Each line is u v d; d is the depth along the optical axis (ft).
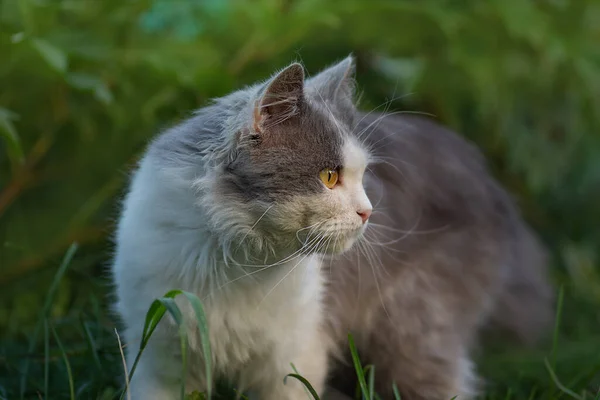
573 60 24.67
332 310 15.76
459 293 18.12
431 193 17.95
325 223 13.35
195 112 15.16
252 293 13.79
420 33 23.95
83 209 22.43
